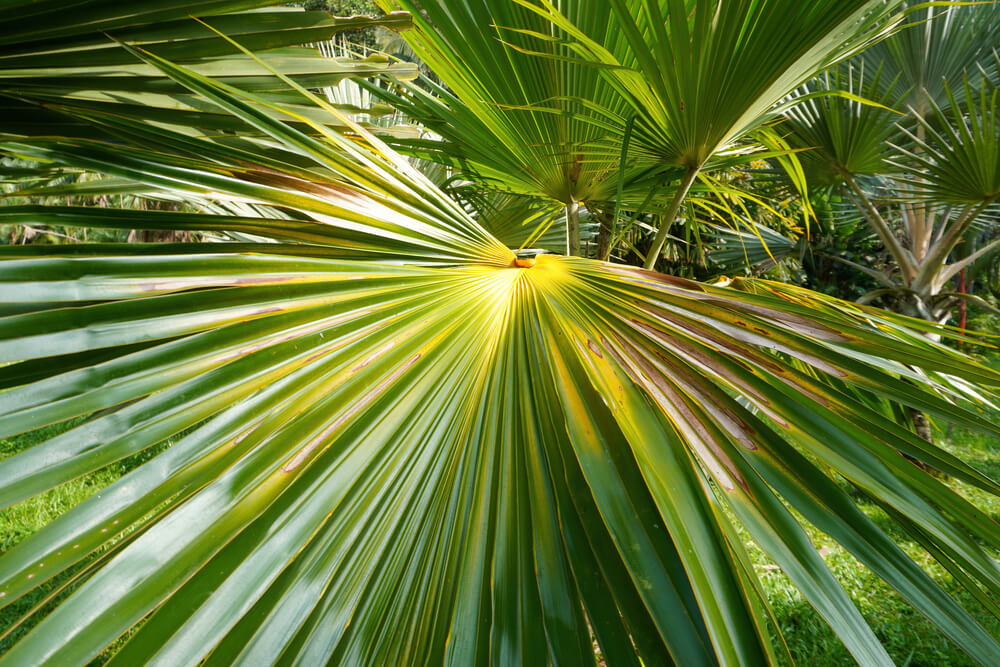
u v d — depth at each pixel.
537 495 1.18
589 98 2.25
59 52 1.27
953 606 1.00
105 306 0.99
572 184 2.65
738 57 1.77
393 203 1.65
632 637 0.99
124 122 1.42
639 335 1.43
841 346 1.31
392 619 1.03
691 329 1.41
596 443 1.22
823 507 1.09
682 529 1.04
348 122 1.68
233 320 1.13
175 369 1.01
